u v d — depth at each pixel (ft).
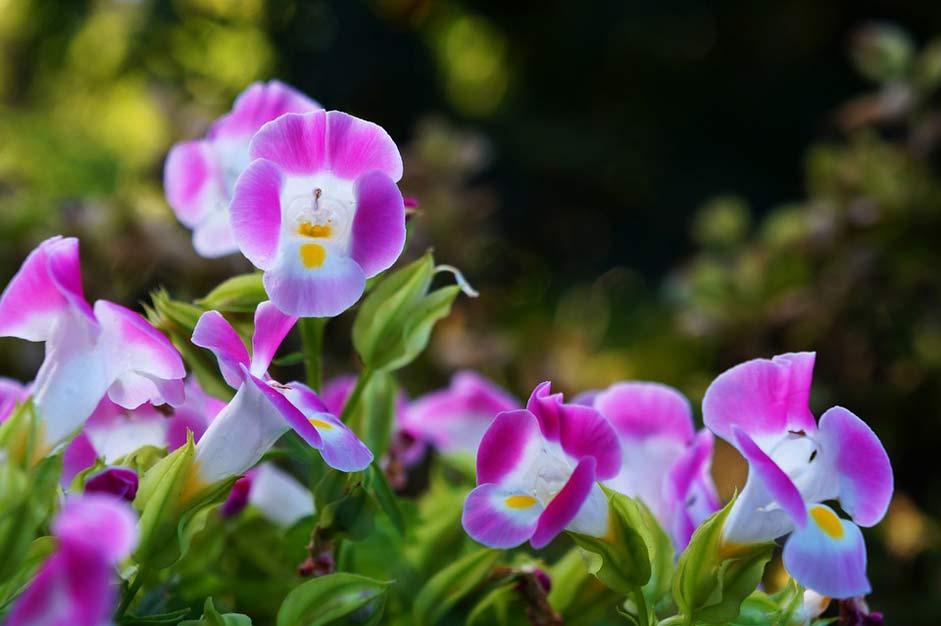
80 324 1.67
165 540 1.69
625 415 1.85
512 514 1.69
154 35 6.77
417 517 1.93
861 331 3.62
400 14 7.36
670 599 1.78
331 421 1.70
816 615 1.76
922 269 3.67
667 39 8.05
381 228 1.70
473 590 1.88
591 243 7.59
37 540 1.63
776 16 7.70
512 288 5.53
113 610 1.69
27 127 6.23
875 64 3.90
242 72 6.55
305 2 6.74
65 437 1.66
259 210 1.69
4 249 3.12
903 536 3.40
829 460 1.69
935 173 3.92
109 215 2.75
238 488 1.88
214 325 1.69
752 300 3.77
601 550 1.71
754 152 7.87
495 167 7.58
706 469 1.86
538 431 1.70
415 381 3.29
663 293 4.77
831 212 3.80
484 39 8.39
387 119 7.37
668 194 7.79
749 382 1.69
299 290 1.69
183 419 1.79
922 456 3.67
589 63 8.20
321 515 1.80
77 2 7.61
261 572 1.92
